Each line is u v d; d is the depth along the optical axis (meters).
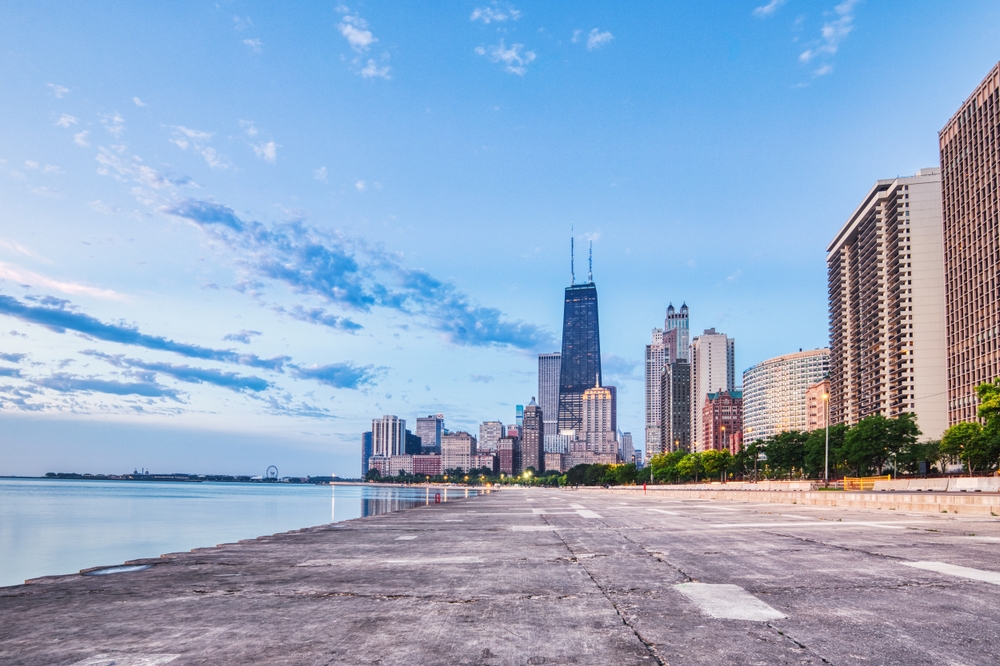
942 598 9.18
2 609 9.02
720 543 16.81
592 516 31.02
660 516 30.31
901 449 151.38
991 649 6.70
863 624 7.73
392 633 7.53
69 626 7.97
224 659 6.55
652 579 11.14
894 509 38.44
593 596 9.65
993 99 194.12
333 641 7.19
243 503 184.12
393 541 18.86
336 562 13.89
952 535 18.34
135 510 135.38
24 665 6.41
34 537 68.56
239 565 13.49
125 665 6.37
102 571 12.64
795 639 7.11
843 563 12.70
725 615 8.29
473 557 14.59
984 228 197.62
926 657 6.44
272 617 8.39
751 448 196.25
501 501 73.88
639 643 7.01
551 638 7.24
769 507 41.91
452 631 7.59
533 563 13.41
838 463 161.12
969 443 115.88
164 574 12.22
